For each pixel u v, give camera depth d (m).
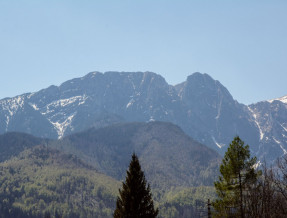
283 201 67.25
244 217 76.19
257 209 72.25
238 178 82.81
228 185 83.06
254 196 73.81
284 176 65.56
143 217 81.50
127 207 82.06
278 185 66.19
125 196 82.88
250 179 81.50
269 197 68.31
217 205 80.56
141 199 82.62
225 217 79.19
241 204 77.31
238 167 82.88
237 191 81.62
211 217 80.00
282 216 65.88
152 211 82.88
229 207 79.88
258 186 74.12
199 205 81.44
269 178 68.00
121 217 82.31
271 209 67.62
